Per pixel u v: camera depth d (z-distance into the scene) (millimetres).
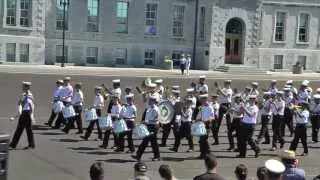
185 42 73938
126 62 71688
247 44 75250
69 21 68438
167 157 26016
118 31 71000
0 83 46844
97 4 69750
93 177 12414
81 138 29219
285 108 32000
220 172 23750
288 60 77875
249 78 64312
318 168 25750
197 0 73750
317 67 79125
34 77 52031
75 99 30312
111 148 27203
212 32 72375
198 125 25688
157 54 72875
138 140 29766
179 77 60062
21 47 66250
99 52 70312
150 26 72312
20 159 23859
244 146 26875
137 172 13586
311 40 78812
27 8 66188
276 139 28922
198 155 26703
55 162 23750
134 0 71188
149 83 32281
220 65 73062
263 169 12906
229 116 29297
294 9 77500
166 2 72625
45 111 36594
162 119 27438
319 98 31781
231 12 73500
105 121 26656
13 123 31906
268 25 76438
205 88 32781
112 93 30125
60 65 67125
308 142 32344
